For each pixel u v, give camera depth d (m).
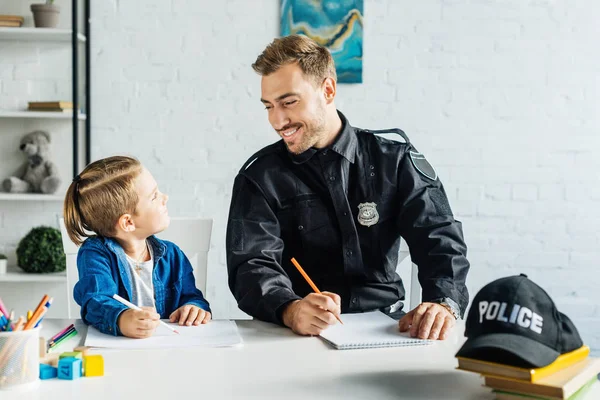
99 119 3.02
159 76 3.02
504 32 3.03
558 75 3.04
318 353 1.20
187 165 3.05
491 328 0.96
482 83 3.04
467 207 3.08
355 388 1.00
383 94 3.03
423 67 3.03
